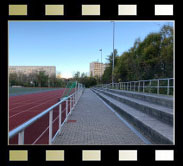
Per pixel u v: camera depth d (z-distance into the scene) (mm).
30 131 6238
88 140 5105
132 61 29688
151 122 6012
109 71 57750
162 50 21234
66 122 7551
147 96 10773
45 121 7945
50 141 4250
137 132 5973
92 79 82375
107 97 17844
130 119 7668
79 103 15062
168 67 19156
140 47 27625
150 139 5199
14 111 11953
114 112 10320
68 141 5012
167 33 22953
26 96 28500
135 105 9602
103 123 7391
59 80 88625
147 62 23266
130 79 30578
